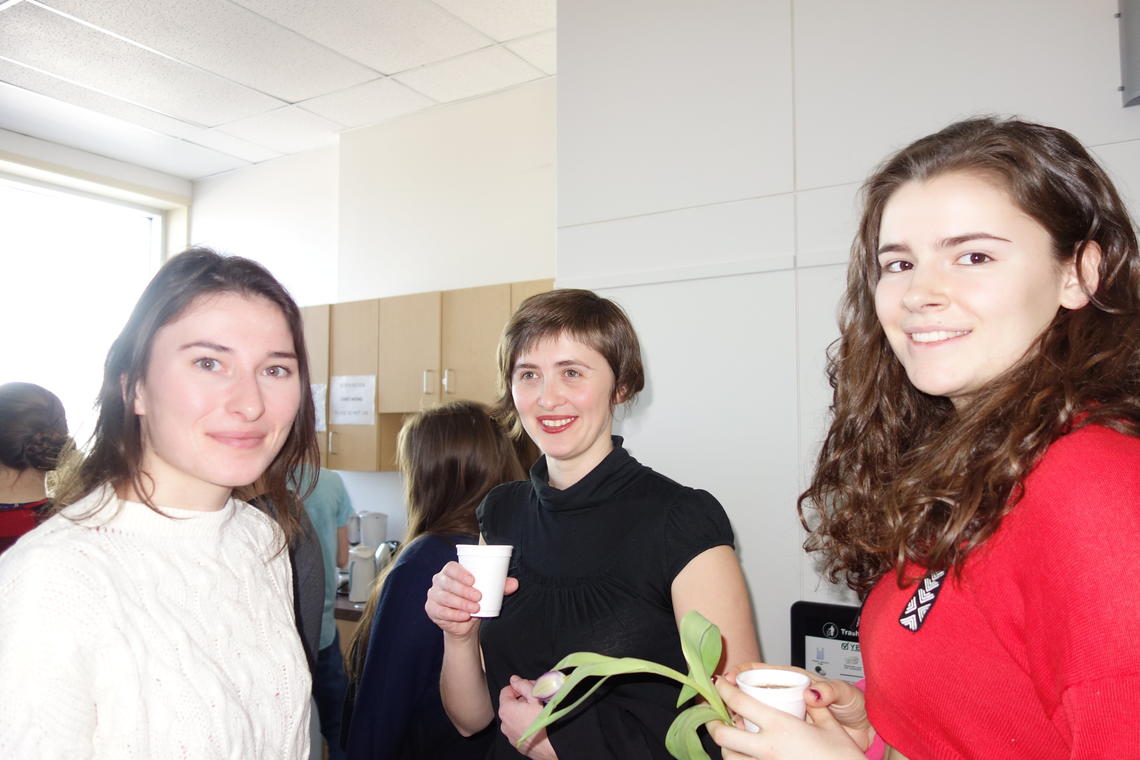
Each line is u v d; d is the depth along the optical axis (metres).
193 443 0.84
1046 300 0.70
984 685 0.66
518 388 1.34
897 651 0.74
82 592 0.75
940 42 1.78
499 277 3.89
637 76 2.22
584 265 2.29
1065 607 0.55
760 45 2.02
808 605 1.83
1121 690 0.50
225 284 0.87
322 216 4.68
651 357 2.14
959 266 0.71
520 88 3.86
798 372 1.92
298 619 1.39
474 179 3.99
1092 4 1.62
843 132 1.89
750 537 1.97
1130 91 1.53
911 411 0.96
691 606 1.12
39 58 3.49
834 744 0.67
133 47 3.40
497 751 1.25
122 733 0.74
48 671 0.70
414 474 1.69
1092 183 0.71
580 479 1.29
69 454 0.87
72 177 4.62
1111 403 0.63
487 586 1.20
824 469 1.05
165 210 5.34
